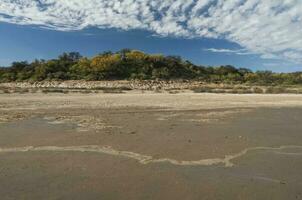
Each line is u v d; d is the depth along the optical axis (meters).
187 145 11.05
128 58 68.81
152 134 12.76
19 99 27.84
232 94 36.28
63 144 11.09
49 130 13.48
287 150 10.59
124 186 7.29
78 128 13.96
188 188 7.22
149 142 11.41
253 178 7.88
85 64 65.56
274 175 8.11
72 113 18.98
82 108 21.56
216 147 10.83
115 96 31.84
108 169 8.46
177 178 7.84
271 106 24.00
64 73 64.12
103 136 12.31
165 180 7.70
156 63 68.94
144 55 70.62
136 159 9.39
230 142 11.57
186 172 8.29
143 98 29.59
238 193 6.97
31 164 8.83
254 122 16.14
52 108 21.45
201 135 12.70
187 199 6.65
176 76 65.38
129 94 35.34
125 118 17.02
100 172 8.22
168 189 7.15
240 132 13.42
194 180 7.71
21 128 13.93
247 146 11.04
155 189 7.14
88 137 12.13
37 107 21.98
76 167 8.60
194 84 55.06
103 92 39.19
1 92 37.19
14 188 7.12
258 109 21.88
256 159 9.51
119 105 23.58
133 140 11.68
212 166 8.81
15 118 16.83
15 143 11.21
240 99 29.34
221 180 7.73
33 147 10.70
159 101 26.86
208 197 6.76
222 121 16.30
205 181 7.66
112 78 60.81
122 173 8.16
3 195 6.74
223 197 6.76
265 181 7.68
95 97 30.44
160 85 52.38
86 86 51.84
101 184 7.39
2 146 10.81
